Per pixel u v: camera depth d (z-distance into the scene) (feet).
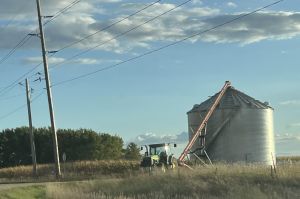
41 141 411.34
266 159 174.60
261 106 176.55
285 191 102.63
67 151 401.08
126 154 456.86
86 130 414.00
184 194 117.08
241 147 173.47
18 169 269.44
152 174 142.72
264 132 175.52
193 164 174.09
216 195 111.24
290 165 130.52
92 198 106.52
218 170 130.62
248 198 100.22
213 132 176.76
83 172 249.75
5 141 417.69
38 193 130.52
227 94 180.65
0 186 150.20
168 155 172.65
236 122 174.70
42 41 181.57
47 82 181.16
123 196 114.21
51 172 250.57
